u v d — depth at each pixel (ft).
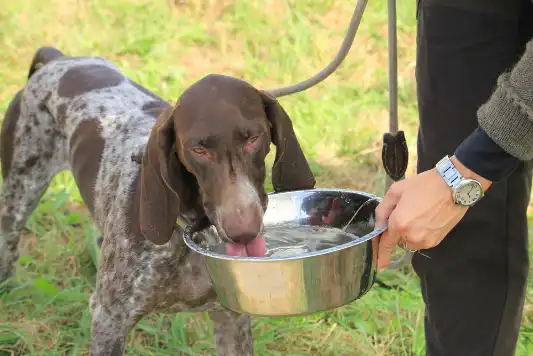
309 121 23.22
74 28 30.45
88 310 14.93
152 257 11.28
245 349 12.78
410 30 29.30
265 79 26.45
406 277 16.10
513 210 9.52
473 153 7.93
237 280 9.02
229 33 29.78
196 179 10.47
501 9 8.97
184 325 14.58
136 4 31.94
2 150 16.03
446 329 10.20
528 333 14.21
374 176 20.71
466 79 9.34
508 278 9.79
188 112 9.70
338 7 31.22
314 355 14.35
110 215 11.98
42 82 15.49
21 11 31.65
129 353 14.17
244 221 9.25
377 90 25.35
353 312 15.20
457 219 8.37
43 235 17.81
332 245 10.32
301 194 10.69
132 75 26.02
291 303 9.02
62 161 15.29
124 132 13.34
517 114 7.50
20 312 15.42
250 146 9.64
